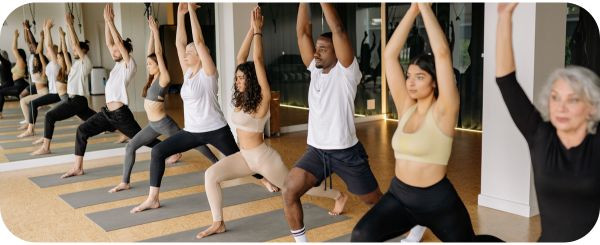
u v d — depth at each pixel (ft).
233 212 14.90
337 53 11.40
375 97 32.89
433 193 8.86
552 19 13.25
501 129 14.07
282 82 28.48
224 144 14.83
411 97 9.11
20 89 20.57
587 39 21.57
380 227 9.00
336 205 14.34
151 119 16.83
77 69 20.70
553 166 7.50
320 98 11.60
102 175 19.63
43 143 21.04
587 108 7.22
